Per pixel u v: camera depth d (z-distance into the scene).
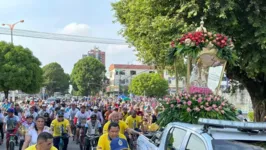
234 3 12.98
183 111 7.27
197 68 8.16
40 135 5.38
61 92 128.12
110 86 107.19
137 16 17.03
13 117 13.88
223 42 8.03
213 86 8.13
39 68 57.47
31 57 56.34
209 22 13.62
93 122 13.05
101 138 6.91
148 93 77.44
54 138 12.18
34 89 57.00
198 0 13.56
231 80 20.61
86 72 107.19
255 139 5.03
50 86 123.56
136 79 79.44
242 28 13.72
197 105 7.23
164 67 18.67
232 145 4.84
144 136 8.23
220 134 5.09
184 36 8.20
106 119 16.89
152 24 14.32
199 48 8.02
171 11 14.49
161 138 6.80
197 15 13.73
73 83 111.19
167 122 7.49
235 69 16.83
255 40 13.23
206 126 5.31
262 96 17.52
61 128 12.26
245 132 5.23
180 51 8.17
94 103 35.38
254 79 17.19
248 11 13.37
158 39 15.05
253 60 13.62
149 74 79.44
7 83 52.66
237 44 14.05
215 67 8.17
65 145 12.42
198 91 7.83
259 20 13.04
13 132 13.66
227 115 7.18
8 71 52.94
